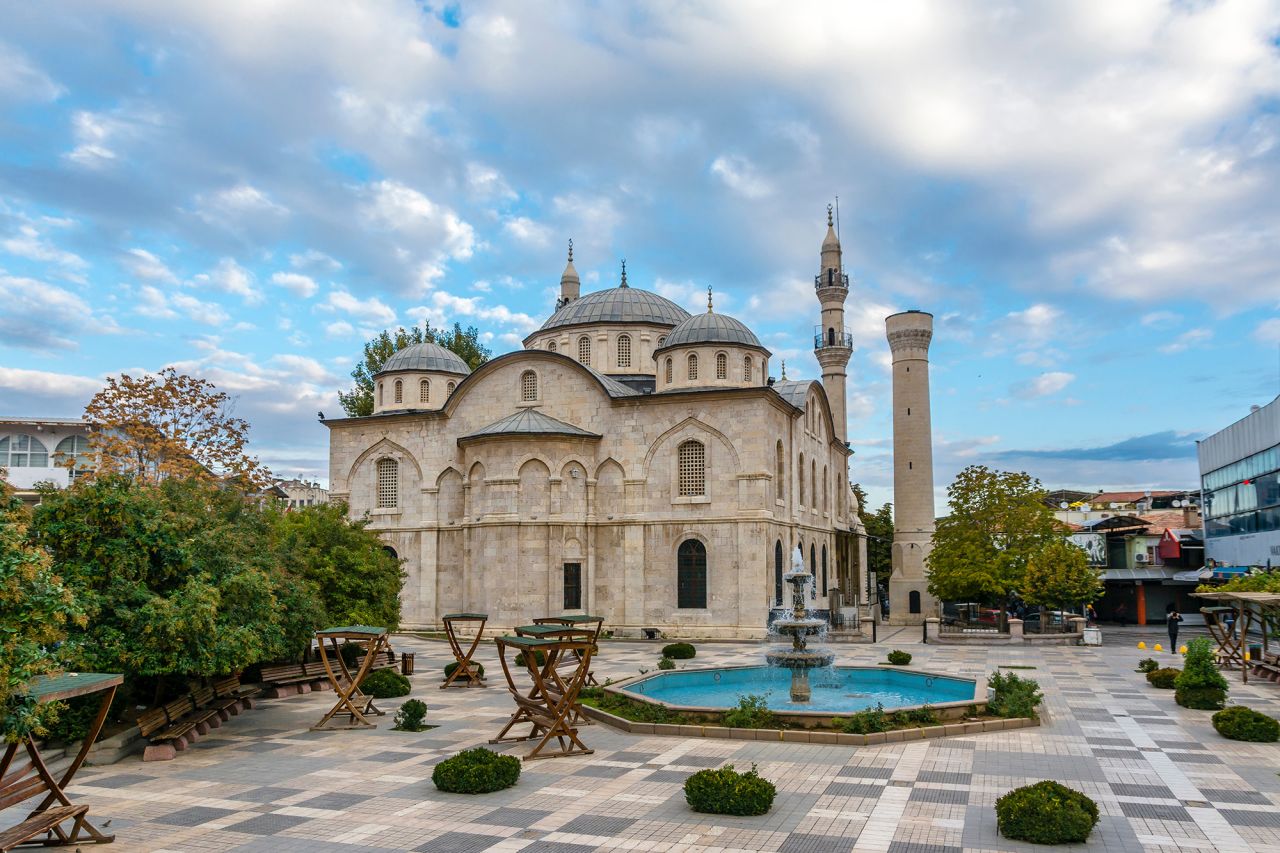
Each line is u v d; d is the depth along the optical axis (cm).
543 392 5341
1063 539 5362
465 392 5516
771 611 4906
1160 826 1377
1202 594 3219
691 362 5184
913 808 1481
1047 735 2091
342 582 3322
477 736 2169
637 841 1323
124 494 2009
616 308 6234
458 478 5478
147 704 2297
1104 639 4950
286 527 3619
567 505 5059
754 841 1318
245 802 1556
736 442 4934
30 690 1230
